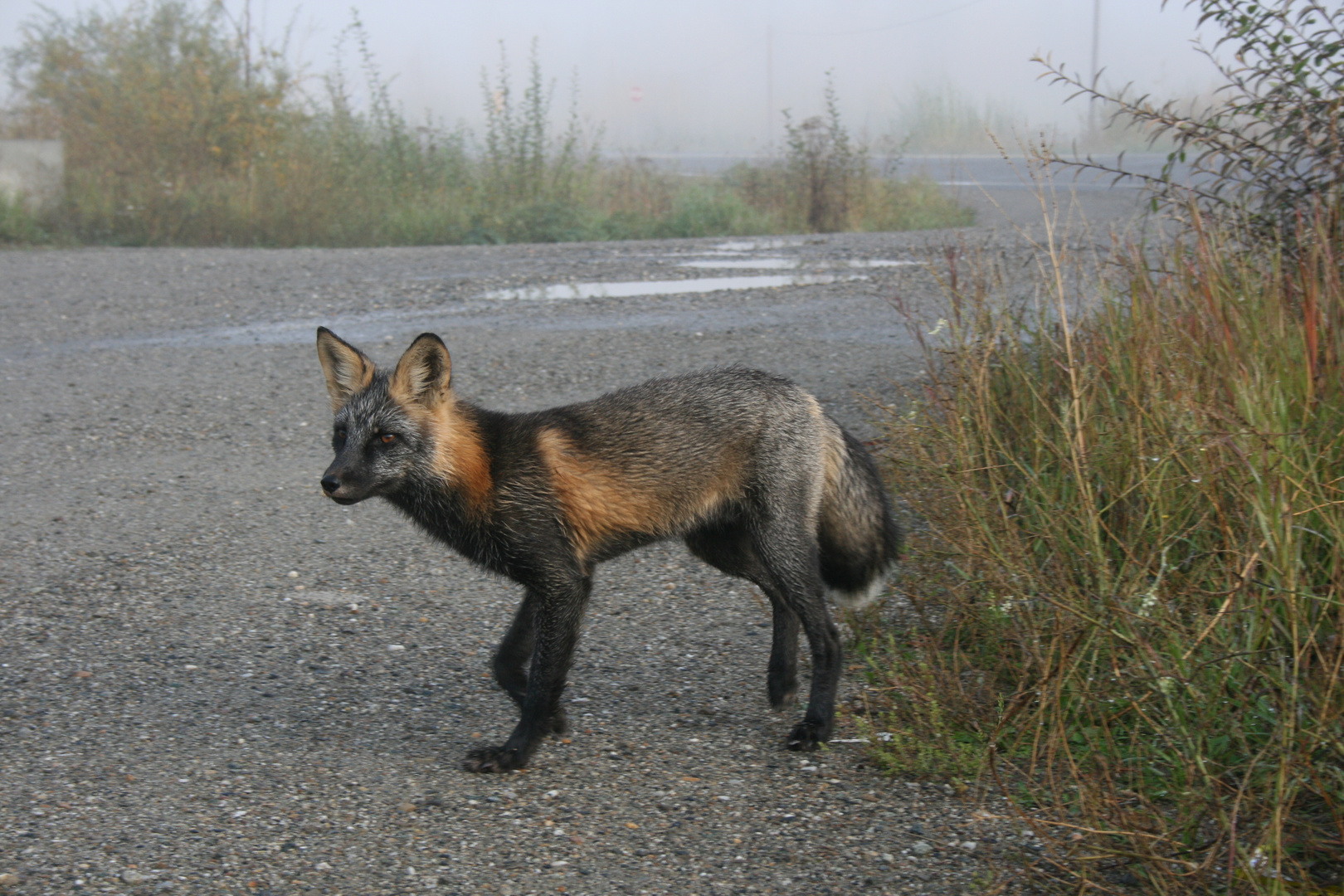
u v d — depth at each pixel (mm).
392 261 15500
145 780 3697
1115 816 3037
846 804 3553
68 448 7707
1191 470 3889
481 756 3834
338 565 5871
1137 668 3508
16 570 5680
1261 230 5691
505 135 22938
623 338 10281
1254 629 3385
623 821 3477
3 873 3123
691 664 4758
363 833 3385
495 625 5191
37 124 20094
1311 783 3117
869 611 4918
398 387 3938
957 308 5781
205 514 6543
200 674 4598
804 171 22609
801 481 4219
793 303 11758
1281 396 4066
